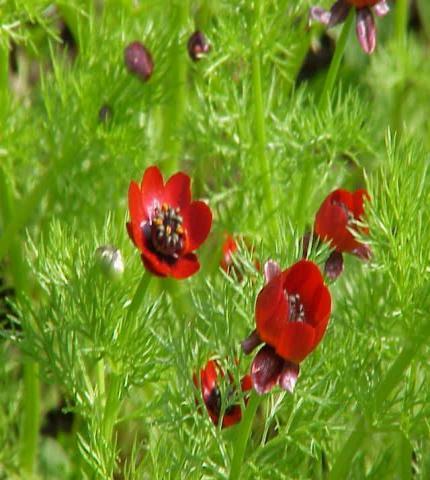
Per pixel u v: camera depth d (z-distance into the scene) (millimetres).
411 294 491
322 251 496
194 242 484
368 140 586
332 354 502
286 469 519
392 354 522
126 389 505
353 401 521
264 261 503
